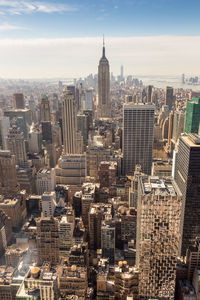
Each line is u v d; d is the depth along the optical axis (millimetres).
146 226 198500
